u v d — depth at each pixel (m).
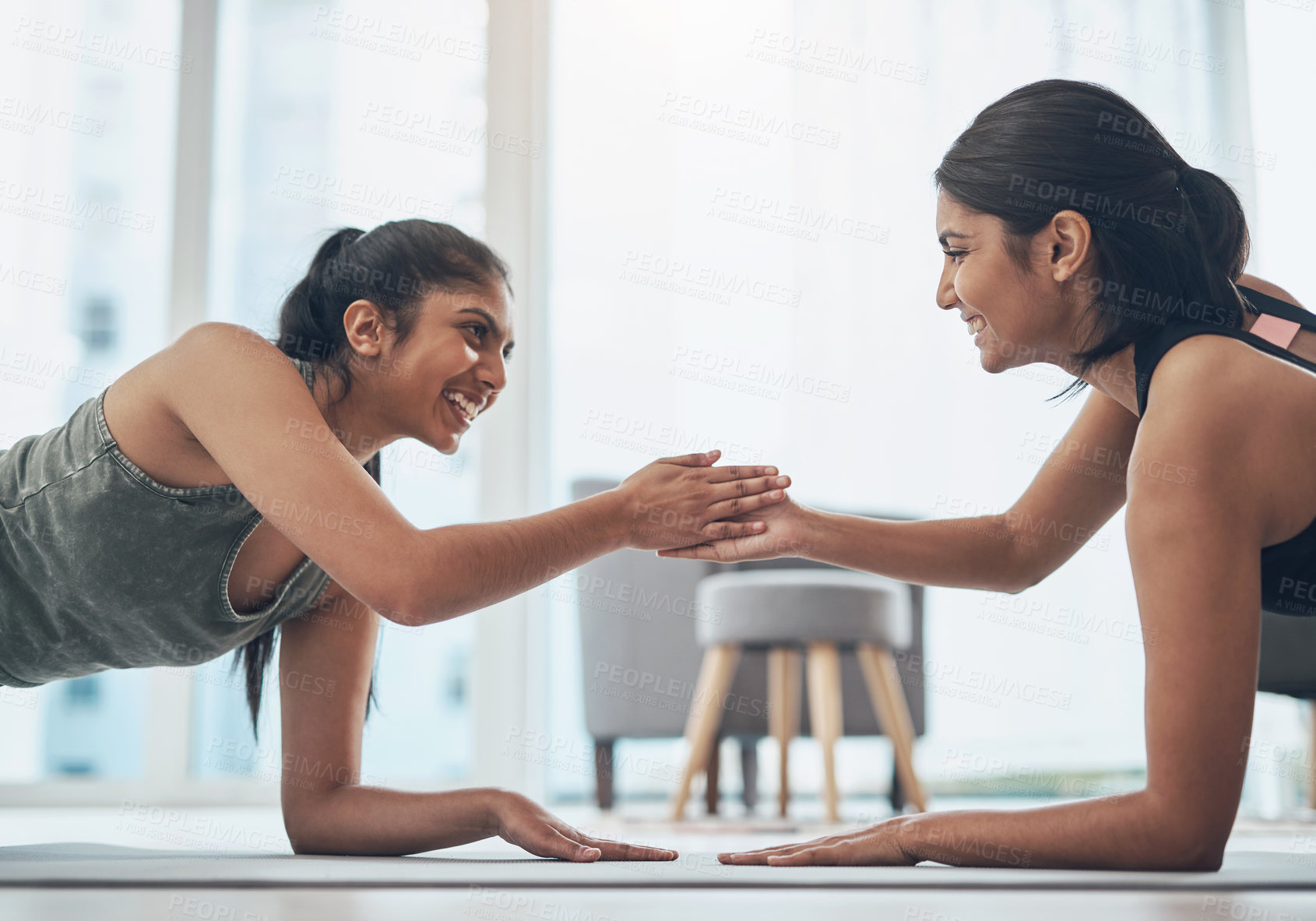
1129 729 3.67
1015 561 1.45
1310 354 1.14
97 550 1.24
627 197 3.80
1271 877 0.94
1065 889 0.88
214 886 0.92
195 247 3.50
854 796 3.88
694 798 3.51
